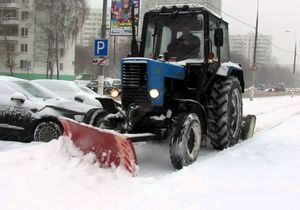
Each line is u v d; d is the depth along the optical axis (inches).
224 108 318.3
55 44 2385.6
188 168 251.1
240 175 236.8
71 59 2704.2
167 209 182.2
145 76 269.6
